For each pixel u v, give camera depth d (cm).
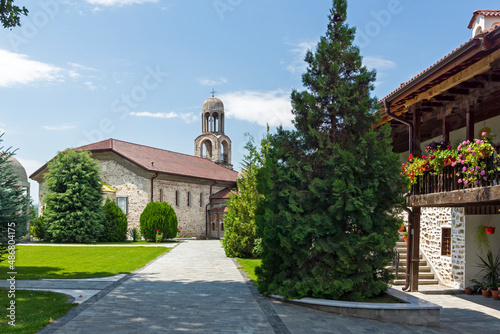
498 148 879
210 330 743
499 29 785
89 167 3138
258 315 857
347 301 941
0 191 1140
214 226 4175
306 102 1069
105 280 1266
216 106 5209
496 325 910
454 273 1326
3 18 1055
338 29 1091
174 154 4528
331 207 959
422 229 1535
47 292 1034
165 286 1173
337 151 1012
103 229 3108
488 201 869
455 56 896
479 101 1055
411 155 1227
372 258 979
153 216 3133
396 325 841
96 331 719
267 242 1027
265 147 1884
